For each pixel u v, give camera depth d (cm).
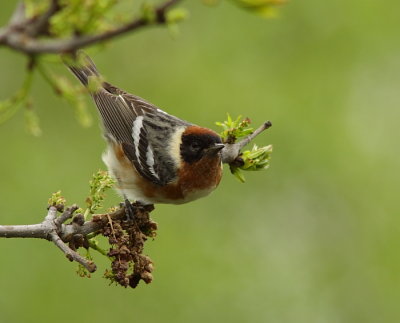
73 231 721
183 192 913
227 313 1412
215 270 1437
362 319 1490
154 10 469
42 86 1505
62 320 1321
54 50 484
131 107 977
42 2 549
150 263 744
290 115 1545
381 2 1608
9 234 688
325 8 1622
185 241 1443
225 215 1505
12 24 515
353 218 1532
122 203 788
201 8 1639
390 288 1500
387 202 1527
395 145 1553
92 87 614
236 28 1628
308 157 1534
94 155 1499
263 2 500
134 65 1585
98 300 1345
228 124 847
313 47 1623
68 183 1445
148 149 923
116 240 730
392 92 1600
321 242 1523
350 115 1579
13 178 1442
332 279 1502
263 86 1575
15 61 1494
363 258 1514
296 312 1445
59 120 1511
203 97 1558
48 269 1335
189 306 1396
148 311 1369
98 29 551
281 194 1537
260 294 1438
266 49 1622
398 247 1514
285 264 1484
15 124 1495
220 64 1602
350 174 1535
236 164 832
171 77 1580
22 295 1309
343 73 1606
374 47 1622
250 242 1488
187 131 891
